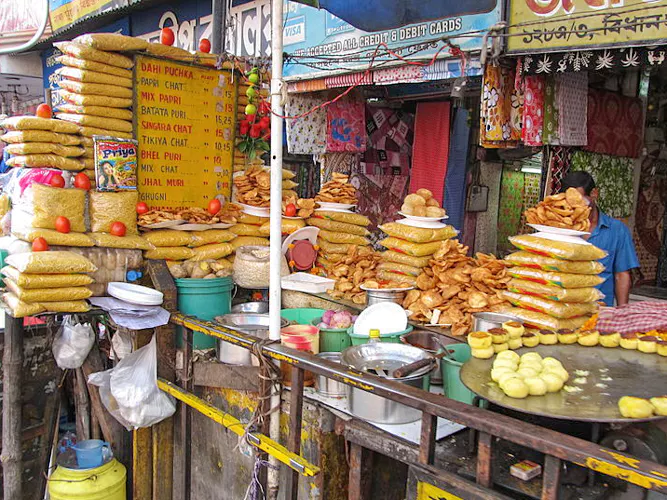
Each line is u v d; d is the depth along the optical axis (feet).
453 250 10.57
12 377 10.78
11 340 10.69
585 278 8.75
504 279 9.61
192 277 11.35
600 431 6.31
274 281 8.49
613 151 14.53
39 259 9.22
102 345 13.02
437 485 6.08
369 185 19.53
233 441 10.00
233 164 13.24
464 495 5.79
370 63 11.85
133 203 11.27
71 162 10.75
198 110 12.36
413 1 10.72
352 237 13.14
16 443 11.04
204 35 18.40
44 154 10.54
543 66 10.07
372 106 19.35
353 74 13.73
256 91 12.89
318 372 7.14
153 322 10.03
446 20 11.36
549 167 12.67
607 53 9.24
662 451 5.85
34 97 31.09
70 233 10.39
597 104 13.69
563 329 8.02
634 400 5.37
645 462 4.48
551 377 6.07
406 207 11.09
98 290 10.63
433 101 19.08
